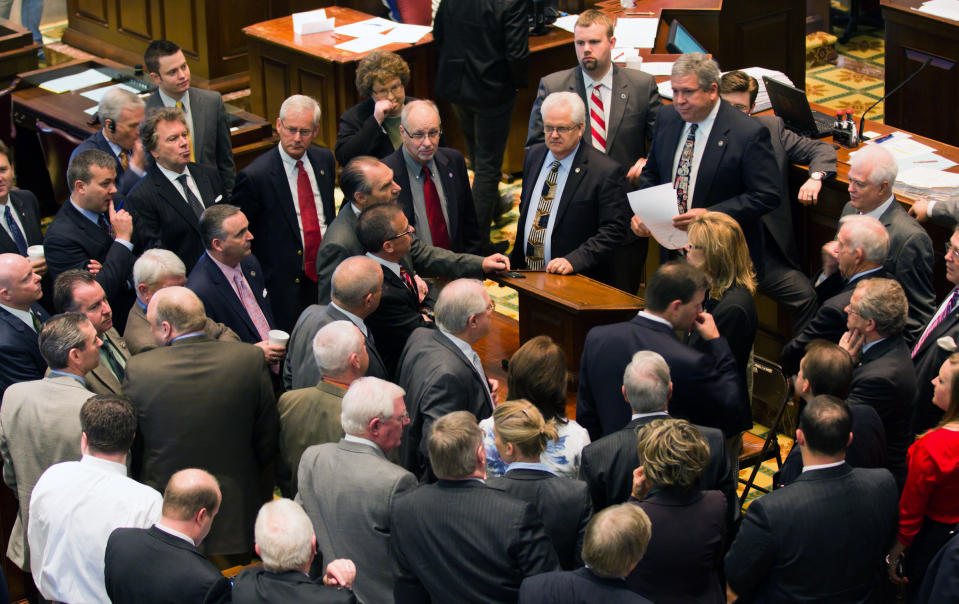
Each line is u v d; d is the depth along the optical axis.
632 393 5.81
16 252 9.19
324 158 9.58
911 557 6.25
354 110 10.40
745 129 8.35
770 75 10.13
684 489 5.30
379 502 5.80
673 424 5.35
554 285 8.00
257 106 14.09
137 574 5.37
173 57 10.05
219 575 5.38
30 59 13.61
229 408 6.64
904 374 6.54
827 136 9.62
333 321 6.95
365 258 7.15
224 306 7.99
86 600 5.97
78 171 8.62
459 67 11.73
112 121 9.80
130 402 6.23
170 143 8.86
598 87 9.81
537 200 8.91
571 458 6.07
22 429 6.65
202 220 7.89
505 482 5.54
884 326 6.57
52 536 6.00
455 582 5.20
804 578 5.39
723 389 6.30
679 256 9.01
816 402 5.46
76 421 6.61
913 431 7.35
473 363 6.74
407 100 10.46
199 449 6.63
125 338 7.61
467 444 5.25
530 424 5.50
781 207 9.09
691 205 8.62
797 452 6.23
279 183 9.30
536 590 4.88
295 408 6.71
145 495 6.05
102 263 8.86
